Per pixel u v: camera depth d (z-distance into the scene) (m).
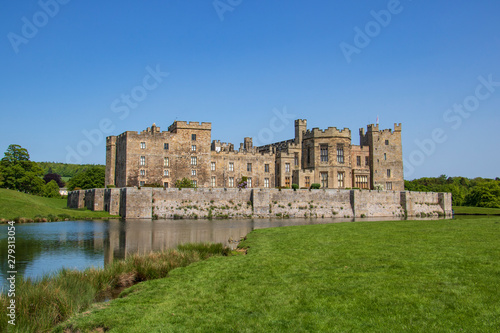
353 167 102.44
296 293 17.28
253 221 63.09
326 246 27.91
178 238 41.12
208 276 21.41
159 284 20.31
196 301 17.31
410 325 13.57
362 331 13.35
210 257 27.33
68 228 50.12
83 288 20.25
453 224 39.19
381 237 30.84
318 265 22.03
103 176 117.06
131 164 83.06
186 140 87.81
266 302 16.47
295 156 99.56
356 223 44.69
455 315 14.16
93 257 31.17
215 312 15.85
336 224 44.22
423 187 148.00
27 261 29.47
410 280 18.08
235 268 22.77
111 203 71.75
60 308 17.45
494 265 19.92
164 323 15.06
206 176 88.81
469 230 33.06
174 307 16.73
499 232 31.41
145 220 63.97
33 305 17.31
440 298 15.70
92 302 19.17
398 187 102.94
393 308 14.98
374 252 24.59
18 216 58.78
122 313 16.31
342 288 17.50
